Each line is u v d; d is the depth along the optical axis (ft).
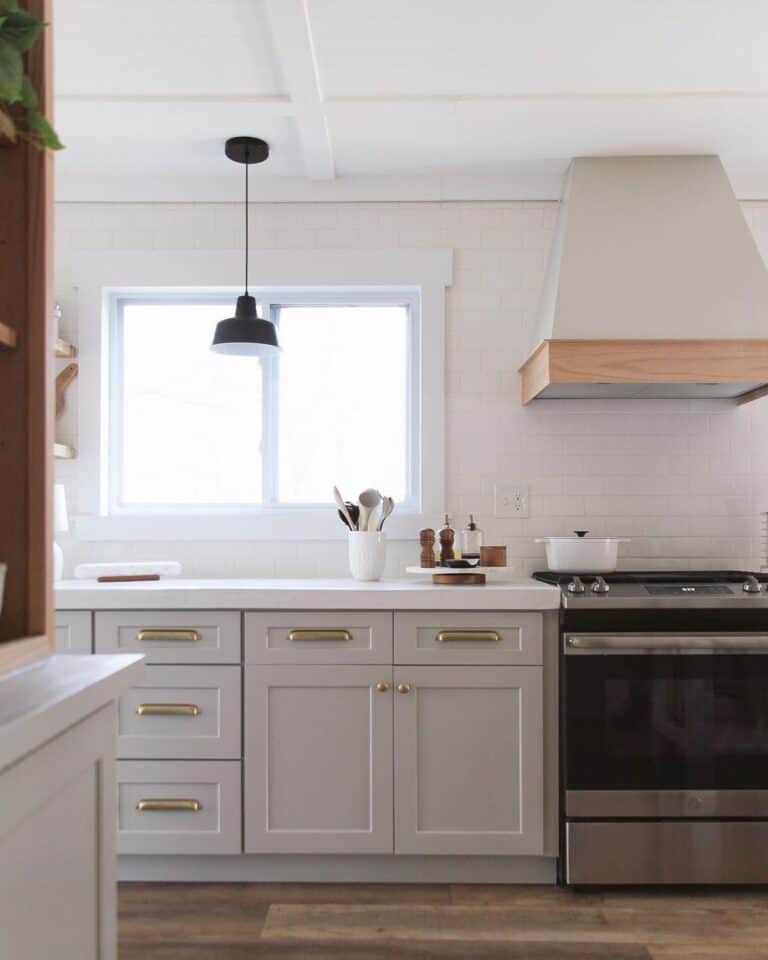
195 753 8.17
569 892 8.10
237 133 9.16
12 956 2.85
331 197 10.42
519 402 10.39
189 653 8.21
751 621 8.10
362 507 9.42
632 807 7.97
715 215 9.47
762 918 7.57
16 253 3.91
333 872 8.32
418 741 8.16
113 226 10.47
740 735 8.00
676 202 9.55
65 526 9.70
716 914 7.65
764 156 9.80
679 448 10.34
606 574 9.44
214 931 7.30
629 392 9.73
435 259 10.38
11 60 3.34
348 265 10.40
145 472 10.84
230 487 10.80
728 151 9.64
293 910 7.70
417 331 10.77
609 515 10.31
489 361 10.41
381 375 10.80
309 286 10.46
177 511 10.68
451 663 8.16
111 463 10.70
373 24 7.13
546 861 8.29
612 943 7.11
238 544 10.37
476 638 8.16
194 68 7.85
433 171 10.25
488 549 9.19
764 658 8.05
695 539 10.27
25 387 3.89
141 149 9.58
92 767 3.63
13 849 2.86
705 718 8.01
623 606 8.05
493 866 8.29
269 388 10.77
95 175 10.37
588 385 9.30
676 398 10.30
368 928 7.37
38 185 3.90
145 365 10.84
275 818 8.15
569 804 7.98
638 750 7.98
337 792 8.15
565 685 8.05
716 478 10.31
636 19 7.09
